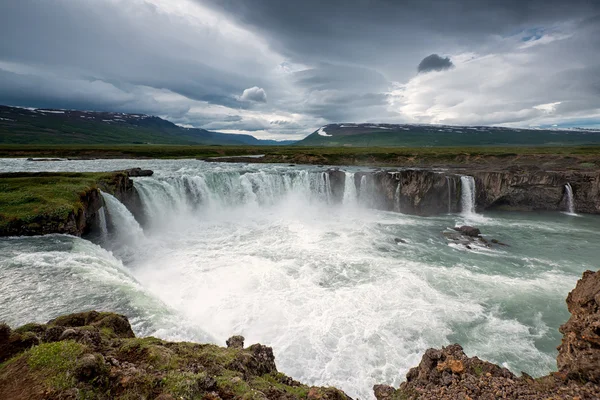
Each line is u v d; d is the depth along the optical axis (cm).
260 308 1884
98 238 2859
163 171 5178
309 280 2289
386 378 1373
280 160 9031
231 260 2642
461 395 905
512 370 1430
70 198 2567
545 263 2728
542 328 1752
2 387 576
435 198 4906
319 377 1368
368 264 2620
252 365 889
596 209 4872
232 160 8606
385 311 1889
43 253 1848
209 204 4434
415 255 2881
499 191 5131
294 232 3575
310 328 1703
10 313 1203
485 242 3275
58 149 9156
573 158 7569
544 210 5206
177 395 621
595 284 1061
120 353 769
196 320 1734
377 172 5231
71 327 842
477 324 1778
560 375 961
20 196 2516
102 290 1417
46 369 610
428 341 1622
